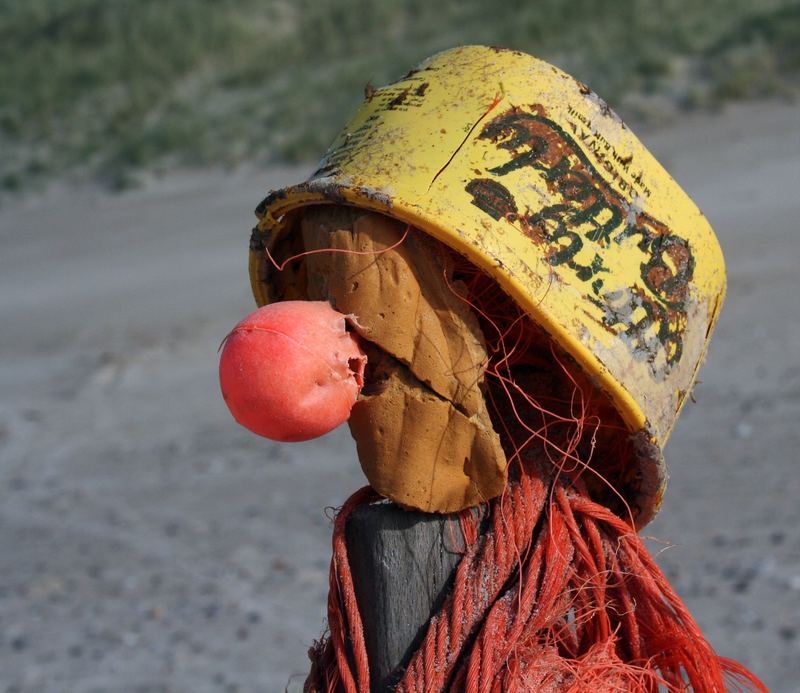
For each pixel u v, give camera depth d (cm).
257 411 219
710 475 852
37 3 3688
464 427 228
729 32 2366
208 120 2700
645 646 254
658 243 245
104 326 1619
